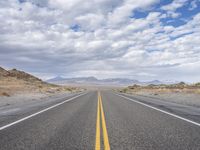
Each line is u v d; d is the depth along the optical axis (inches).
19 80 4104.3
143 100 1135.0
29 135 331.3
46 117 518.0
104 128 389.4
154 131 365.7
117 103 942.4
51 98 1285.7
